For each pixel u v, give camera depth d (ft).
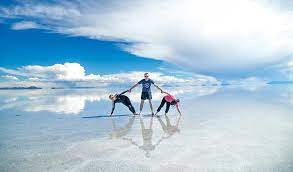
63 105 46.29
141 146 16.44
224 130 20.94
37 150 15.66
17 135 20.15
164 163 13.00
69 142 17.70
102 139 18.53
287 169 11.79
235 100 51.11
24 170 12.17
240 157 13.70
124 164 12.91
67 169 12.28
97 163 13.11
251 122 24.49
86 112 34.91
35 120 27.89
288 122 24.21
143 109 37.70
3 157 14.24
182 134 19.75
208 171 11.82
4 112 35.47
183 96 68.28
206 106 39.88
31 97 77.51
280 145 15.98
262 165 12.40
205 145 16.31
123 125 24.20
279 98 54.39
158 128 22.41
